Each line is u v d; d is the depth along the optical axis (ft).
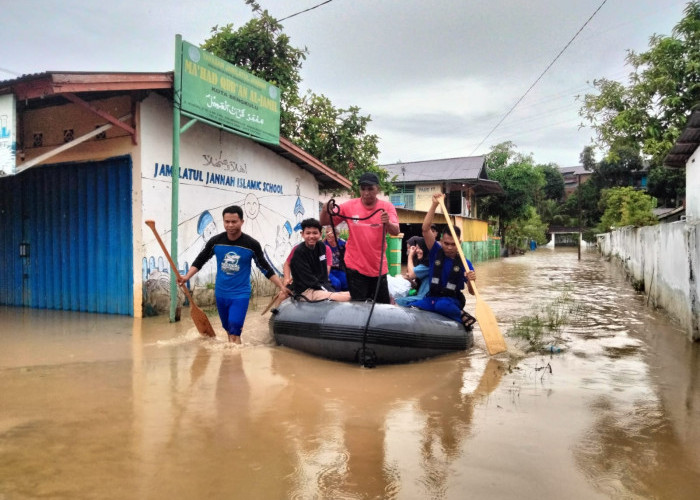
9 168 20.10
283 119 44.37
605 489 7.92
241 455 8.91
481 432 10.09
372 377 14.15
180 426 10.19
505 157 112.47
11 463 8.52
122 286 25.02
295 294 18.37
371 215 17.44
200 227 28.17
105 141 25.13
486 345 17.54
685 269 20.75
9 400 11.71
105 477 8.07
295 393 12.46
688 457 9.08
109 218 25.32
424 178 87.76
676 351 17.53
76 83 19.65
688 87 47.09
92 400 11.73
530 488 7.91
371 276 17.80
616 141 51.80
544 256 108.78
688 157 44.14
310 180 40.16
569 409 11.51
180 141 26.71
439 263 17.93
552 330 21.27
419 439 9.72
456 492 7.76
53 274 27.48
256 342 18.49
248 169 32.30
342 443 9.48
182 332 20.40
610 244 86.94
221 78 26.40
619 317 24.82
